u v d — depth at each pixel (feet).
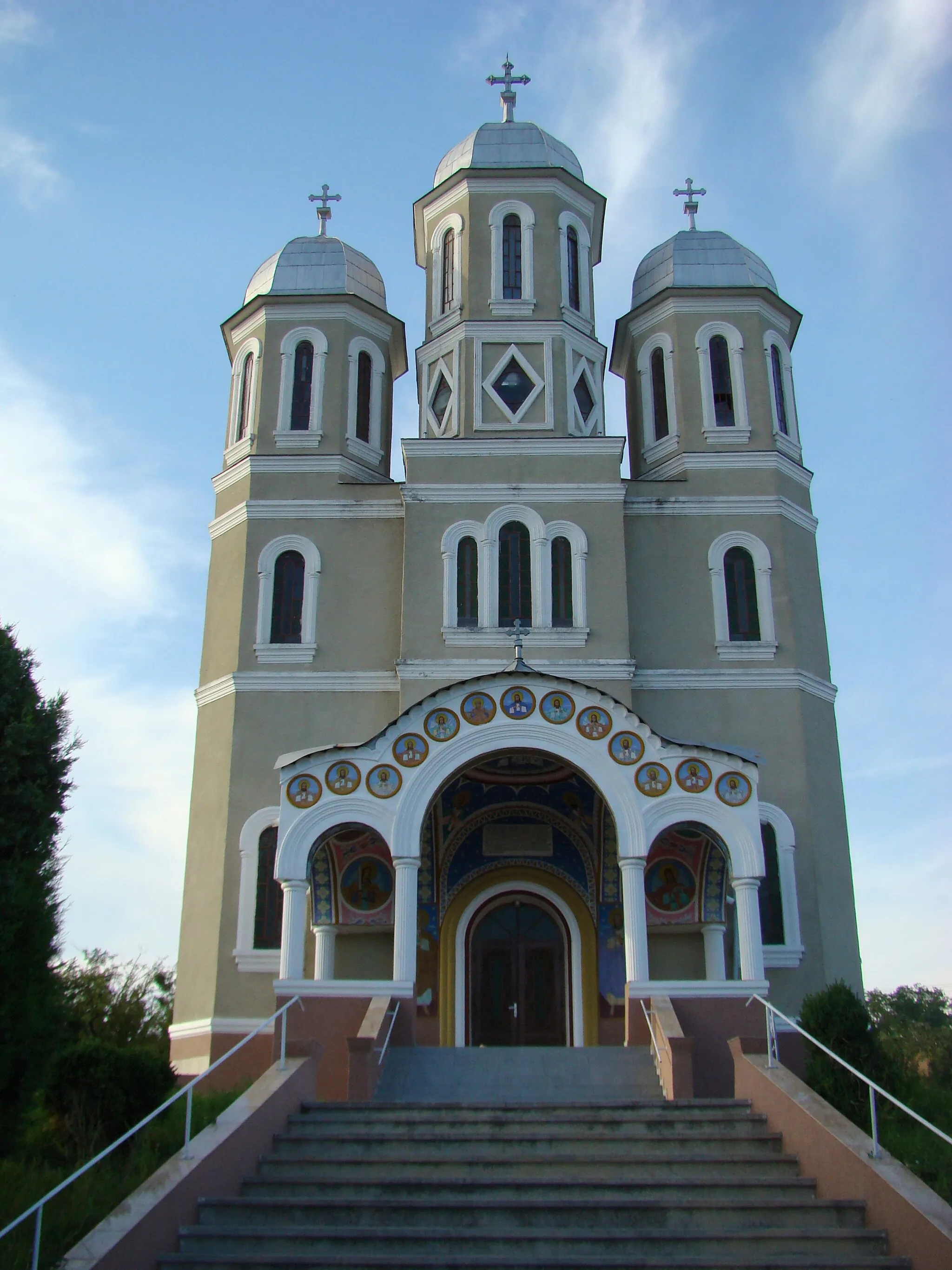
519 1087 55.67
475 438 86.17
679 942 76.18
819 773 81.61
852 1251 36.96
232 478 91.04
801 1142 42.80
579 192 97.04
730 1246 37.14
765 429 90.48
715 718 82.17
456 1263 35.50
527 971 76.69
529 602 82.58
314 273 95.91
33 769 41.29
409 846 63.52
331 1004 60.54
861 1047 55.88
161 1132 50.11
